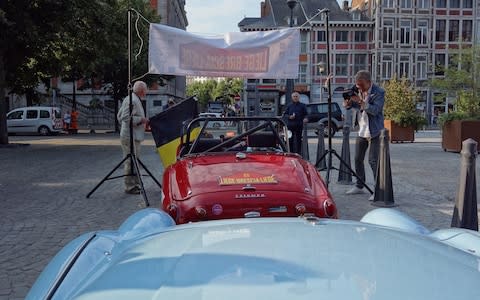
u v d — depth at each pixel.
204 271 1.71
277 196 4.32
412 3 56.62
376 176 7.76
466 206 5.46
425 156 15.61
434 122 53.47
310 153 16.47
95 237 2.57
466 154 5.45
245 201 4.28
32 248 5.45
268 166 4.86
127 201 8.02
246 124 6.97
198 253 1.89
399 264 1.79
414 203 7.88
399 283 1.62
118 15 20.56
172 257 1.89
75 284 1.96
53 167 12.59
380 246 1.99
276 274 1.66
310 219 2.38
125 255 2.05
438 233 2.72
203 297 1.51
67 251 2.36
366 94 8.08
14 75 21.75
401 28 56.81
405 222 2.94
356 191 8.59
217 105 61.88
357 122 8.48
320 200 4.44
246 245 1.95
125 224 2.99
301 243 1.97
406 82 23.88
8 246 5.52
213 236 2.12
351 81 57.59
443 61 57.16
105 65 32.66
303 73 57.28
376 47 56.41
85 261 2.18
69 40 20.06
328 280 1.61
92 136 28.98
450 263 1.89
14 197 8.43
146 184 9.71
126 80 35.22
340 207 7.53
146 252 2.01
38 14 17.45
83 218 6.86
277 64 8.15
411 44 56.91
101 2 19.62
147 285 1.66
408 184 9.84
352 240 2.04
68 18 17.69
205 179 4.59
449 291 1.60
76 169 12.15
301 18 57.69
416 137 28.19
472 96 18.70
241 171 4.72
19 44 18.75
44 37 17.86
